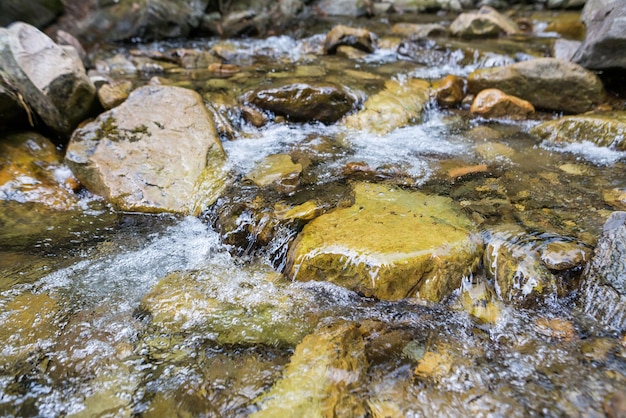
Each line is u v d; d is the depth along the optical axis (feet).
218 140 6.68
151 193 6.12
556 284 5.06
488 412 4.06
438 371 4.46
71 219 5.91
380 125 7.36
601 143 6.79
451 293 5.09
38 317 4.96
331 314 5.02
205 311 5.06
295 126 7.41
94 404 4.16
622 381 4.26
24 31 6.57
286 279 5.31
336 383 4.33
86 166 6.23
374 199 5.90
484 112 7.61
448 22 12.57
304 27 12.00
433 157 6.74
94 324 4.94
